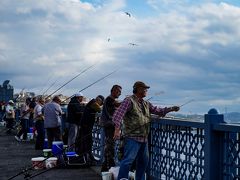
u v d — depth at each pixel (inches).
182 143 239.0
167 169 259.8
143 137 258.4
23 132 690.2
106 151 327.3
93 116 380.2
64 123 551.5
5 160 443.2
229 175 195.8
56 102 490.0
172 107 257.9
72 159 375.6
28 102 709.9
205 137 207.9
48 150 416.5
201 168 216.1
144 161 262.8
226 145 198.4
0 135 802.2
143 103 259.9
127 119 256.7
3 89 1556.3
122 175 255.1
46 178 329.1
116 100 324.5
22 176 339.3
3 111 1086.4
